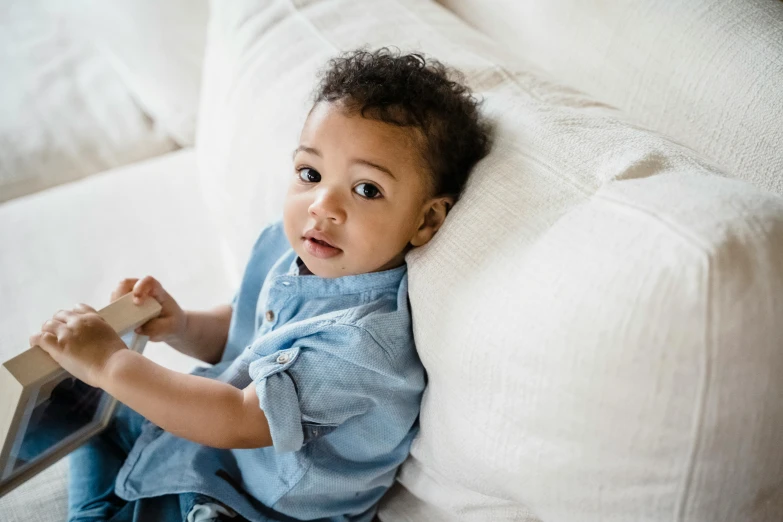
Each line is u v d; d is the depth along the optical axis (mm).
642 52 724
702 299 376
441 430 571
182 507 654
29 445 625
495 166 581
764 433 389
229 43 953
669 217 412
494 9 905
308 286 658
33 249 967
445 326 530
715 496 405
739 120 639
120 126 1246
